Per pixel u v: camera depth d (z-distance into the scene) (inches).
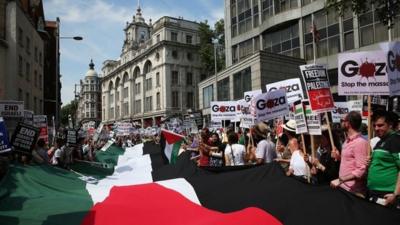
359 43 1075.3
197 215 199.6
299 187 197.5
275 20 1318.9
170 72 2667.3
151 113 2822.3
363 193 194.7
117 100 3607.3
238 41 1571.1
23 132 309.1
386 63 230.2
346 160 198.4
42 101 1502.2
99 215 197.9
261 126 321.4
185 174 294.4
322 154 247.1
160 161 479.8
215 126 701.3
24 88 1176.8
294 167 248.5
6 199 211.6
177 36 2723.9
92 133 1010.7
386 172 176.9
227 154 353.1
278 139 382.9
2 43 1025.5
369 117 227.6
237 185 222.7
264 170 227.3
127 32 3435.0
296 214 176.9
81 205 209.0
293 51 1290.6
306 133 267.6
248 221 179.9
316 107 243.6
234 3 1609.3
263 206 190.5
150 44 2918.3
